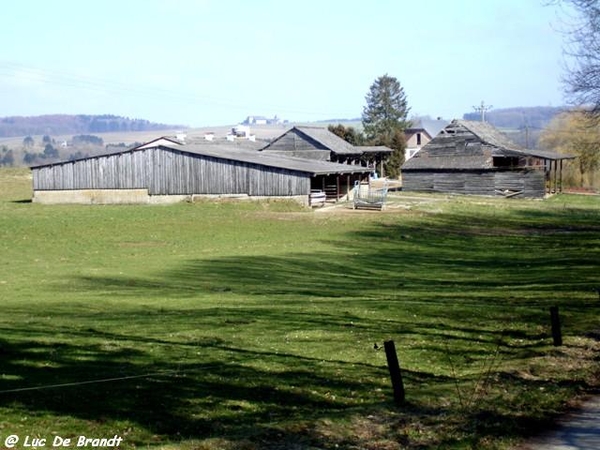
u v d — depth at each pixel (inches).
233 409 454.6
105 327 711.7
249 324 733.3
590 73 1119.0
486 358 582.9
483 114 4589.1
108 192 2591.0
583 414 403.2
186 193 2514.8
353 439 358.3
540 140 3865.7
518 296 902.4
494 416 394.0
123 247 1478.8
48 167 2632.9
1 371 532.7
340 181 2827.3
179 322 741.9
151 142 3838.6
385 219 2098.9
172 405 460.4
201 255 1376.7
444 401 431.8
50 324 722.8
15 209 2287.2
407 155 5044.3
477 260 1392.7
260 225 1893.5
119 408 450.9
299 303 870.4
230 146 3174.2
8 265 1220.5
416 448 344.2
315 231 1815.9
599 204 2910.9
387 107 5339.6
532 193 3090.6
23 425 412.8
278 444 349.7
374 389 503.2
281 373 549.0
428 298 905.5
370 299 902.4
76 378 520.4
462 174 3196.4
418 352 617.0
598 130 2142.0
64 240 1551.4
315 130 3575.3
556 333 583.5
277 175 2379.4
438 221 2123.5
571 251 1510.8
